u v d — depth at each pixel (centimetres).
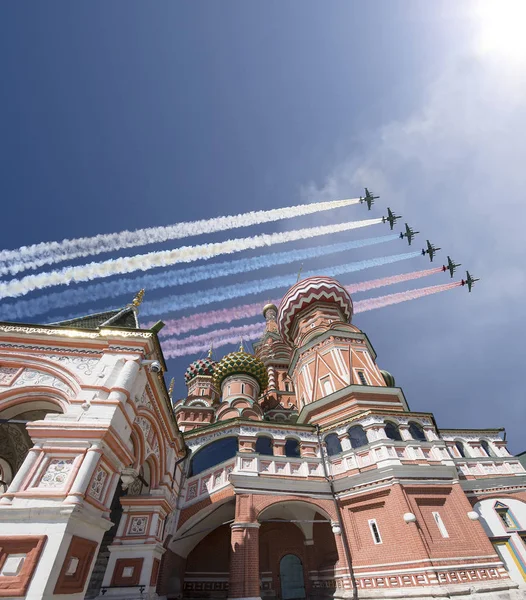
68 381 908
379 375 2462
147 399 1104
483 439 2289
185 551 1798
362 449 1773
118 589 1079
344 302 3309
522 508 1909
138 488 1359
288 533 1947
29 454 734
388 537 1489
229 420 1931
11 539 619
